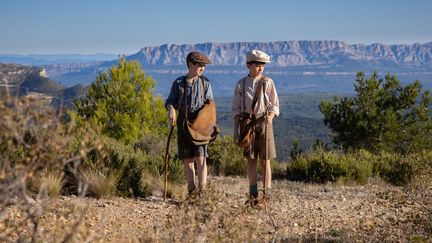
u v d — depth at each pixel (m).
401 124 20.06
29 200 2.79
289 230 5.40
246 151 6.97
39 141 2.49
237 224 3.59
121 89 20.16
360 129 19.73
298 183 11.23
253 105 6.93
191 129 6.76
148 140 15.43
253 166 7.04
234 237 3.45
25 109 2.40
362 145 20.19
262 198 6.37
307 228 5.64
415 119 20.03
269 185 7.19
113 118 19.64
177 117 6.91
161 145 15.18
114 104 20.08
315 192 9.50
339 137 20.58
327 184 11.26
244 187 9.48
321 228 5.68
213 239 3.38
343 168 12.08
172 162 9.41
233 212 3.74
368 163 12.96
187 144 6.81
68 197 6.48
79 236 2.82
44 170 2.72
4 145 2.38
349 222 6.12
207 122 6.86
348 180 11.74
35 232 2.80
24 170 2.44
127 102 20.11
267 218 5.83
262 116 6.95
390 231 5.32
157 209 6.48
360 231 5.42
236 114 7.04
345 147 20.38
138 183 7.81
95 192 7.12
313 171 12.46
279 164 15.03
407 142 19.84
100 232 4.66
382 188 10.44
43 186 2.83
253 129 6.93
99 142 2.76
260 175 12.98
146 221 5.64
